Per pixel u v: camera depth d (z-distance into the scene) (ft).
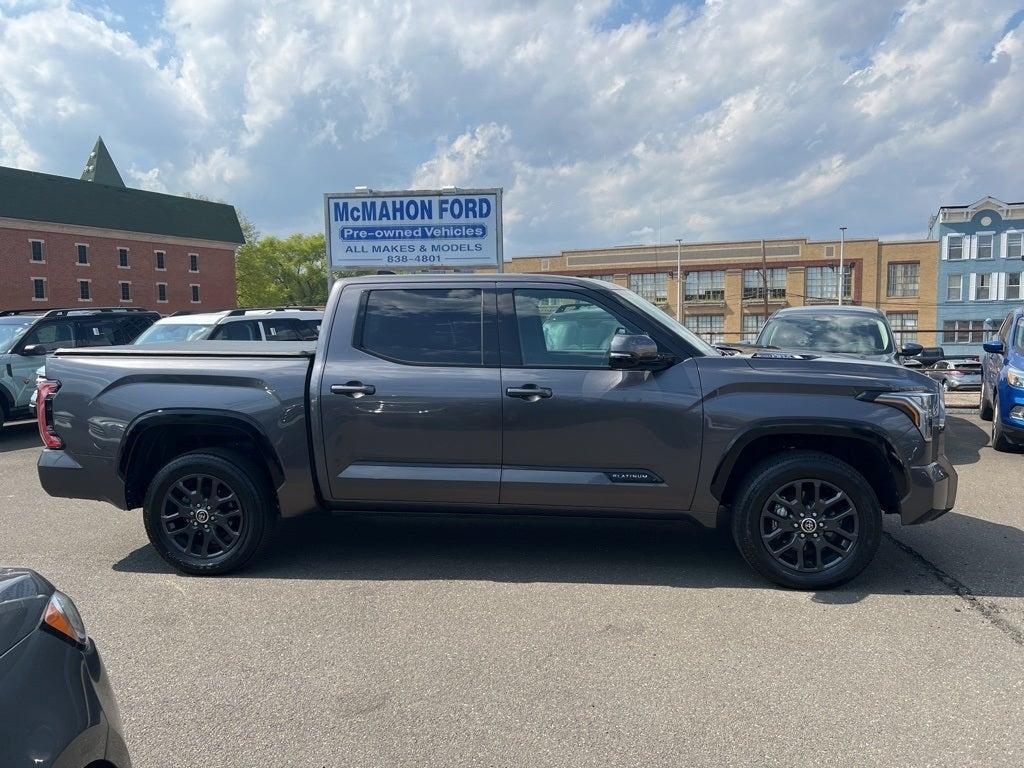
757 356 15.78
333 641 12.69
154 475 16.85
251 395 15.78
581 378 15.15
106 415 16.03
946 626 12.97
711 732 9.76
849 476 14.39
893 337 30.14
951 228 175.52
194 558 15.98
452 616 13.67
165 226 261.65
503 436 15.25
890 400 14.48
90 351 16.69
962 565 16.12
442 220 61.11
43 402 16.42
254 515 15.85
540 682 11.16
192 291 270.87
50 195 231.50
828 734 9.68
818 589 14.69
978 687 10.85
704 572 15.89
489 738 9.71
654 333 15.39
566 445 15.15
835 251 184.34
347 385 15.55
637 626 13.12
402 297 16.11
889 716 10.09
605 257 200.75
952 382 48.65
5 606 6.44
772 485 14.58
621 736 9.71
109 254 243.40
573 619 13.47
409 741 9.68
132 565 16.83
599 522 19.97
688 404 14.78
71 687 6.29
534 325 15.69
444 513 15.87
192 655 12.23
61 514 21.43
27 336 37.19
